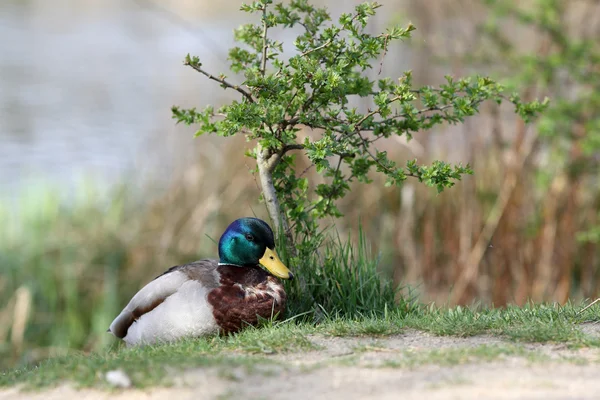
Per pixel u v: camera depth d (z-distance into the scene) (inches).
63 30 1556.3
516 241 515.8
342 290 321.1
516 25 545.3
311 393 200.1
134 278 549.6
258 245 297.3
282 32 1011.9
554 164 517.0
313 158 286.2
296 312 315.3
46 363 259.1
